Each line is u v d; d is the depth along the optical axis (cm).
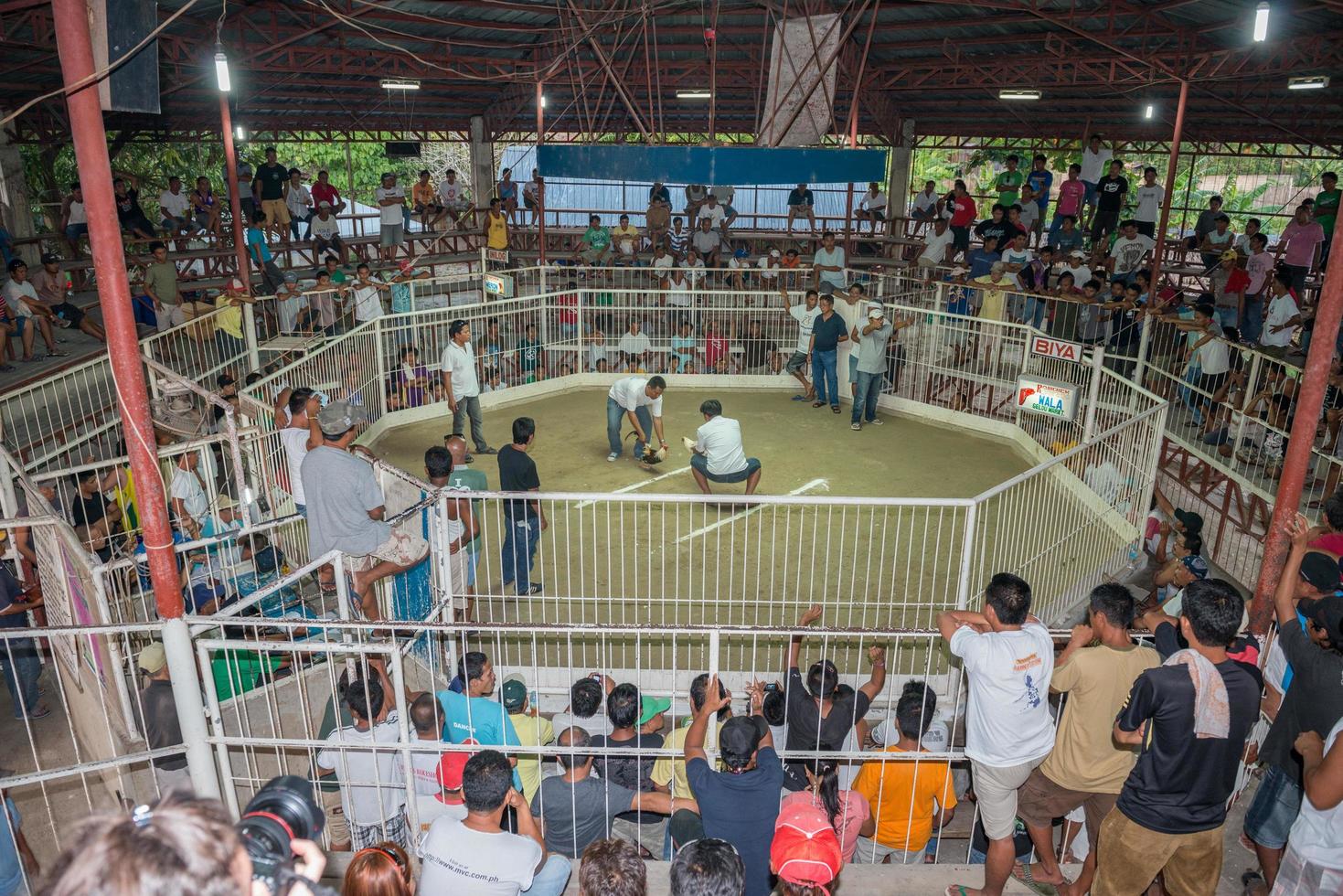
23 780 423
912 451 1285
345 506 634
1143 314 1340
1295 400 1055
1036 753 405
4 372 1247
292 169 2131
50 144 1872
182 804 134
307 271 2119
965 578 738
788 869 299
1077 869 458
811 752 484
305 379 1146
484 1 1780
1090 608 411
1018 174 2561
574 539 977
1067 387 1123
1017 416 1321
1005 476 1201
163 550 427
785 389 1581
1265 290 1466
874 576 896
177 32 1551
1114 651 404
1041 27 1758
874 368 1337
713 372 1600
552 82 2284
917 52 2059
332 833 548
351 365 1270
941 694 734
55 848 571
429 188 2480
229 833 131
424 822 503
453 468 852
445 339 1559
